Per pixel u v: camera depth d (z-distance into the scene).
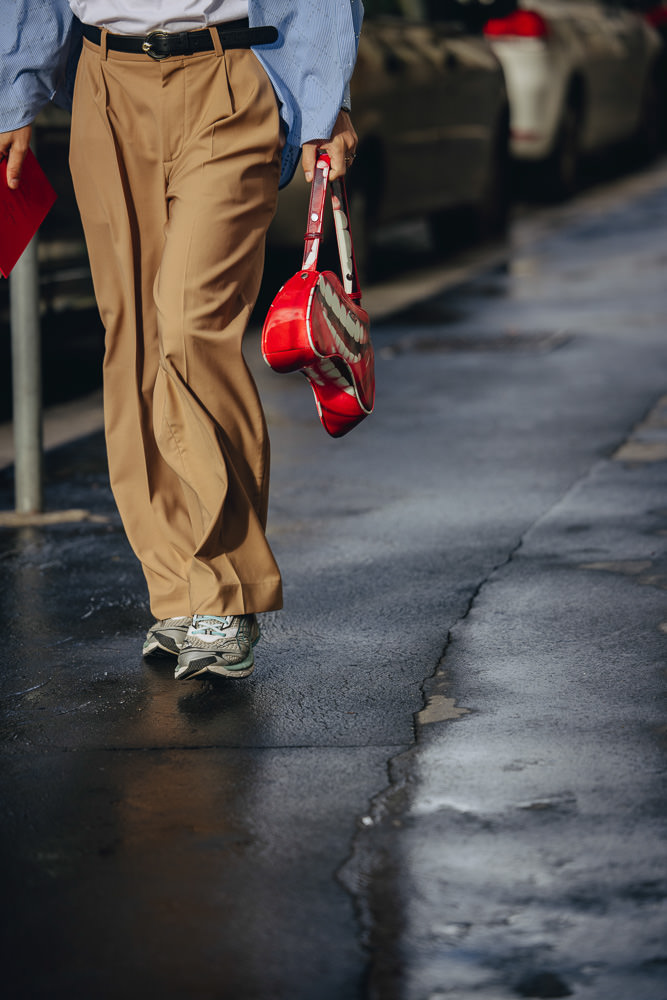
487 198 14.40
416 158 12.47
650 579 5.28
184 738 4.04
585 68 16.77
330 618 4.99
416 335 10.31
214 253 4.24
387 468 7.03
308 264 4.23
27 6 4.43
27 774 3.84
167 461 4.38
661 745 3.88
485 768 3.78
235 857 3.37
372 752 3.90
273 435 7.76
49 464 7.37
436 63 12.73
